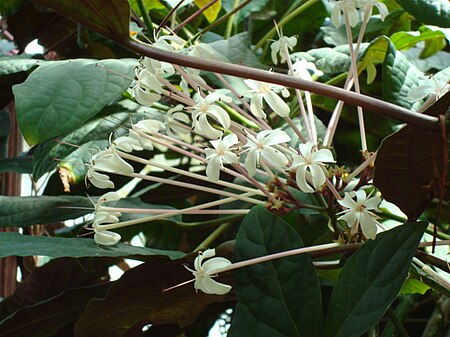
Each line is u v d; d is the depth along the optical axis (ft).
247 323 0.77
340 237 0.82
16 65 1.09
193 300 0.94
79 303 0.99
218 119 0.77
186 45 1.19
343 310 0.75
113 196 0.89
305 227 1.25
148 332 1.21
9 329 1.00
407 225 0.73
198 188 0.86
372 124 1.29
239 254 0.80
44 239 0.91
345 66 1.20
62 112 0.83
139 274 0.87
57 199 1.05
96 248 0.88
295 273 0.79
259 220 0.81
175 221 1.09
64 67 0.90
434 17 1.23
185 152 0.84
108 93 0.86
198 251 0.86
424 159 0.71
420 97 0.82
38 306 0.96
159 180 0.85
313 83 0.61
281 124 1.22
